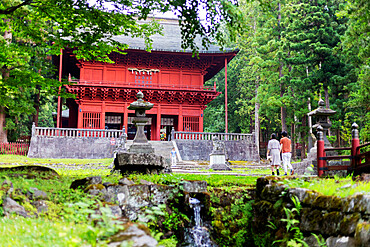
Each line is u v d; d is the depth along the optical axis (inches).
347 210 234.2
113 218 197.0
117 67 1598.2
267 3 396.5
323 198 262.8
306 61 1232.8
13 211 238.1
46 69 525.7
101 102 1547.7
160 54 1581.0
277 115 1817.2
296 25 1269.7
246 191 421.4
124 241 151.8
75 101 1601.9
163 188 374.9
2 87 534.0
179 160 1184.8
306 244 250.2
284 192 312.0
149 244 149.6
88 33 464.8
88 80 1553.9
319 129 408.8
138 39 1660.9
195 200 398.0
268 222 330.3
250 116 1931.6
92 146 1262.3
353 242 216.5
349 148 394.9
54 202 276.4
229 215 404.5
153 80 1636.3
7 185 270.7
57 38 474.6
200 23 390.9
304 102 1316.4
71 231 183.8
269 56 1605.6
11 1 863.1
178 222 367.6
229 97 2076.8
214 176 579.2
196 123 1647.4
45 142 1218.6
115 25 458.6
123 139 1169.4
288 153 601.6
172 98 1604.3
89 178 336.5
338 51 1186.6
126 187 346.3
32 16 472.1
